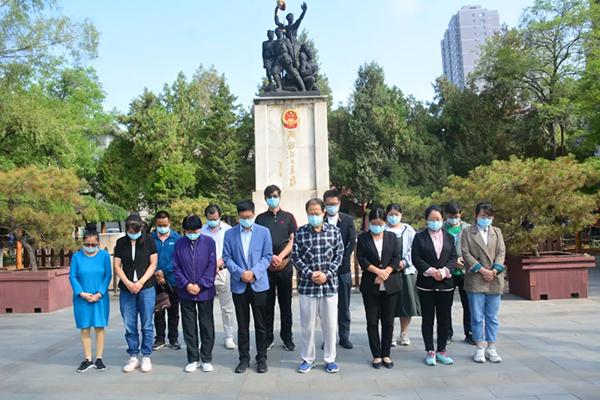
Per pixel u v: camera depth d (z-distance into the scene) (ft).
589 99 53.36
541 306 27.55
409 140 85.76
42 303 30.76
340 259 17.24
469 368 16.92
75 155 61.67
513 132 78.38
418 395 14.34
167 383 16.16
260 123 39.83
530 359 17.67
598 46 63.31
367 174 85.51
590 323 23.12
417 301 19.99
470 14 391.24
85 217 36.70
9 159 57.31
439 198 34.65
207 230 21.94
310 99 39.81
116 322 27.45
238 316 17.47
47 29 42.37
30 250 32.78
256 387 15.55
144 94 90.68
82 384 16.21
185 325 17.69
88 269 18.10
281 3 41.70
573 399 13.52
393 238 17.44
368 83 92.84
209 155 93.09
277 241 19.67
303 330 17.06
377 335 17.39
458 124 88.02
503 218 30.45
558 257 29.96
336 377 16.39
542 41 71.87
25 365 18.69
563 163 29.50
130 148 90.79
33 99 48.73
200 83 111.75
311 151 39.60
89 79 80.53
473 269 17.57
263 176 39.45
